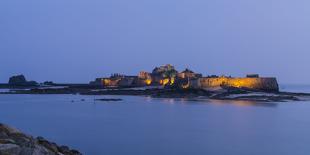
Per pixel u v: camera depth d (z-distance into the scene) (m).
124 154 43.22
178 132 62.38
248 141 53.19
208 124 73.94
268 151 45.84
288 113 97.00
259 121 79.38
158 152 44.53
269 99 146.12
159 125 72.31
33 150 18.94
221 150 46.22
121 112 100.06
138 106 119.38
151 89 189.38
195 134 59.94
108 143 50.69
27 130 64.38
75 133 60.69
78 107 116.75
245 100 144.38
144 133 60.91
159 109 108.12
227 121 79.25
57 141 52.34
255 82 175.88
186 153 44.06
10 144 18.61
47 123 75.56
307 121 79.69
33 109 110.38
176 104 127.12
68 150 25.97
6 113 98.25
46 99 158.62
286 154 44.19
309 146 49.38
